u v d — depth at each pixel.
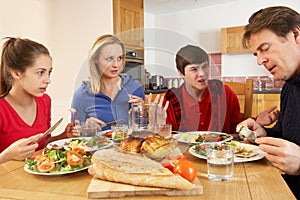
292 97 1.17
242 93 1.96
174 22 4.74
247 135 1.14
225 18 4.31
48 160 0.84
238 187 0.70
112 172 0.71
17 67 1.25
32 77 1.27
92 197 0.66
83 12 2.64
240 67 4.23
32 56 1.25
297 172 0.80
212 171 0.75
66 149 0.95
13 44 1.29
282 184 0.72
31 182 0.77
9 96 1.35
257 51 1.07
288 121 1.17
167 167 0.74
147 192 0.66
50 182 0.76
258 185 0.71
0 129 1.31
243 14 4.18
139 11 2.83
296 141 1.11
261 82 4.08
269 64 1.06
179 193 0.66
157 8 4.44
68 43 2.70
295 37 1.01
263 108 3.38
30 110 1.40
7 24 2.66
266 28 1.01
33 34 2.77
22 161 0.96
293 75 1.07
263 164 0.89
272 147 0.82
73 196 0.67
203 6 4.40
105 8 2.58
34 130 1.38
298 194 1.05
